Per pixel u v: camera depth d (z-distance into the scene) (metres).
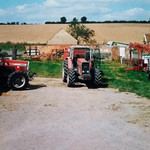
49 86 16.09
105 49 40.72
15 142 7.31
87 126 8.74
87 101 12.24
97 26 104.88
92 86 16.23
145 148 7.02
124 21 134.38
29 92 14.08
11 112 10.20
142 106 11.40
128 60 28.67
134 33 89.12
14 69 14.97
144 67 24.05
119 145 7.19
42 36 83.25
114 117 9.79
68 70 15.91
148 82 17.78
